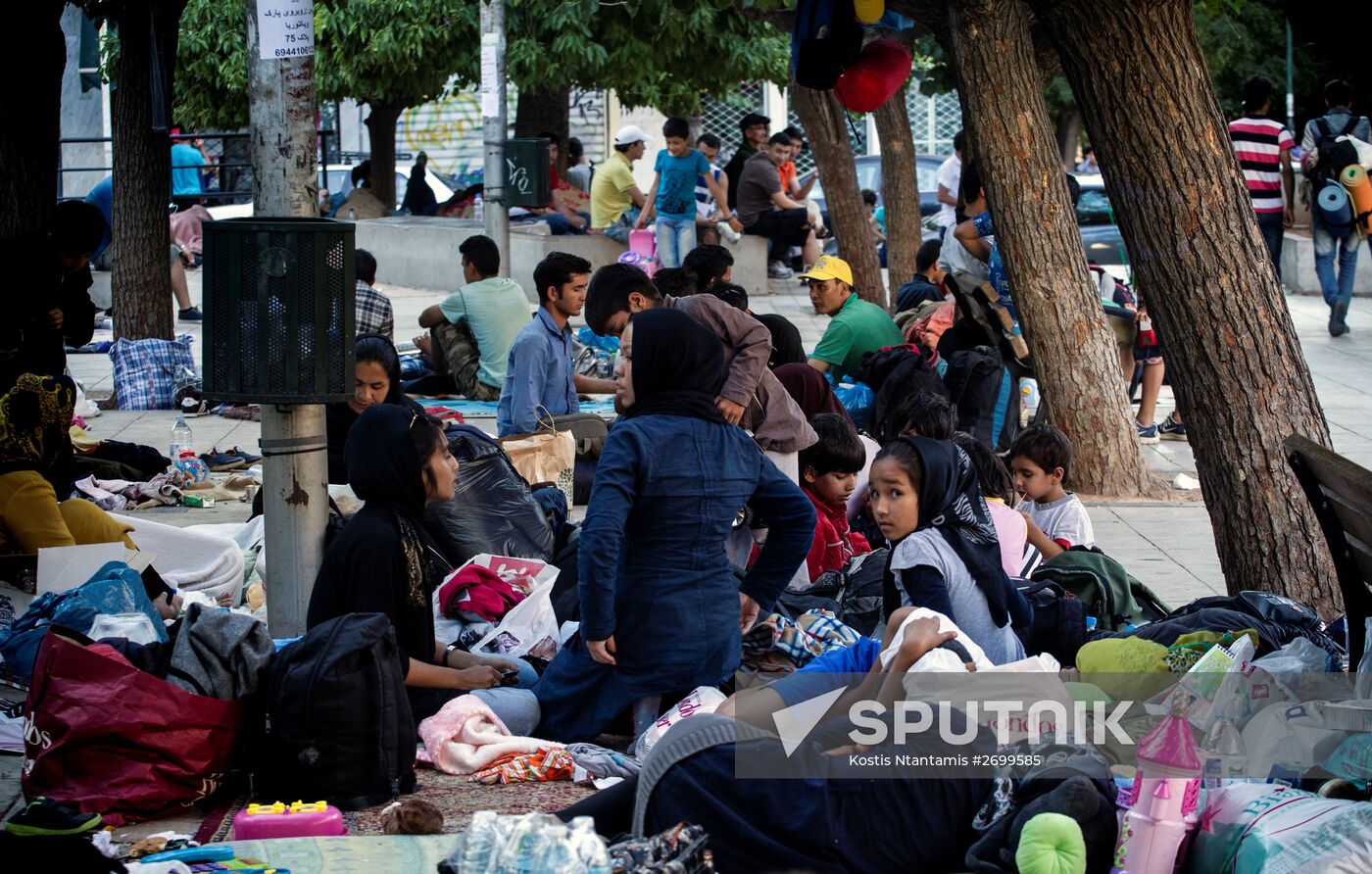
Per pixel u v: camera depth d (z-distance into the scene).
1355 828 4.03
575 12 18.44
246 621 4.93
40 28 8.70
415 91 20.81
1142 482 10.12
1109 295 12.22
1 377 8.40
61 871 3.93
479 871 3.49
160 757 4.77
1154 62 6.48
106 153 27.52
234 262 5.64
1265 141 15.93
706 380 5.29
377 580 5.39
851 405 9.48
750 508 5.77
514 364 8.84
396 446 5.43
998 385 9.88
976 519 5.59
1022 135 9.66
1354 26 5.50
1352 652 5.00
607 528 5.04
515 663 5.84
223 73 21.72
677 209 18.56
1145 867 4.16
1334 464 4.63
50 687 4.73
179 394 12.62
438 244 21.38
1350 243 16.12
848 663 4.87
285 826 4.62
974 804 4.35
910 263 16.47
